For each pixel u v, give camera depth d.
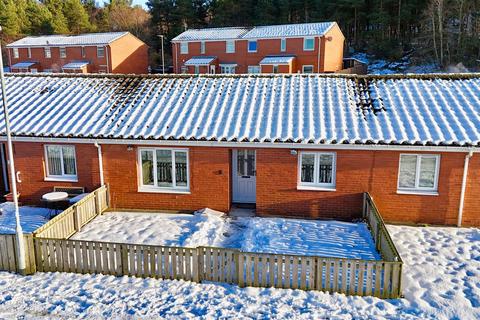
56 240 10.53
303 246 11.90
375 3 63.38
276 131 13.80
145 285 9.92
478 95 14.92
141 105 16.11
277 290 9.57
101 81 18.42
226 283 9.97
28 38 63.81
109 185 15.23
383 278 9.15
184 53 54.84
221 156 14.34
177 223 13.88
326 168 14.04
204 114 15.23
